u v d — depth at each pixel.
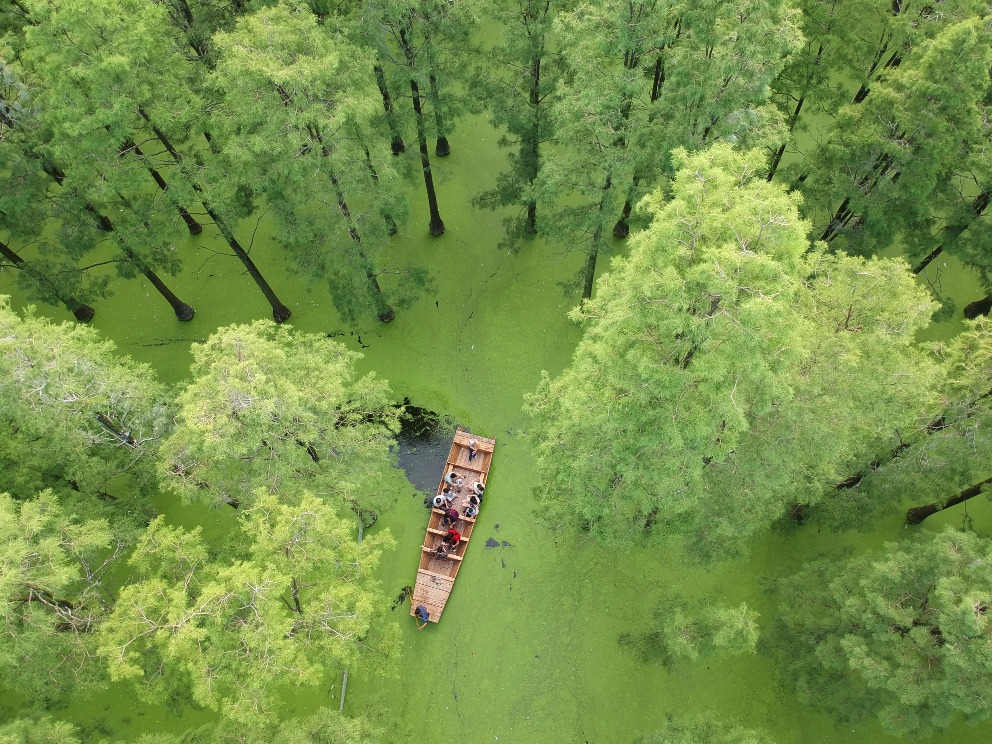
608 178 22.44
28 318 18.52
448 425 27.58
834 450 16.38
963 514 25.47
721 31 18.80
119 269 25.94
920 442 20.48
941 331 29.44
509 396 28.16
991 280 25.27
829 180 24.64
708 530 19.03
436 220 31.80
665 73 23.36
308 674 14.43
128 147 23.09
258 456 17.83
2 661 14.48
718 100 19.64
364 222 24.62
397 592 24.20
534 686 22.59
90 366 18.06
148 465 20.38
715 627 18.06
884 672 16.66
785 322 13.52
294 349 20.25
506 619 23.62
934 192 24.33
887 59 31.28
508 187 28.70
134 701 22.23
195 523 25.45
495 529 25.20
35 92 22.08
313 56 20.28
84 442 18.53
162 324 30.33
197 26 25.06
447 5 23.39
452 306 30.52
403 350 29.44
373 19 22.09
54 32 19.16
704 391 13.98
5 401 16.61
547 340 29.48
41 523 15.35
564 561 24.53
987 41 19.95
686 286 13.12
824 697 19.64
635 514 19.44
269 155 22.05
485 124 35.84
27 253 31.92
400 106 26.52
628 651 22.12
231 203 24.11
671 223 12.78
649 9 19.42
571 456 18.30
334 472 19.53
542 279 31.09
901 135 22.16
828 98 27.30
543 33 24.16
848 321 16.98
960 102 20.50
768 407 14.30
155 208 23.92
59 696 17.31
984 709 15.90
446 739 21.95
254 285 31.36
